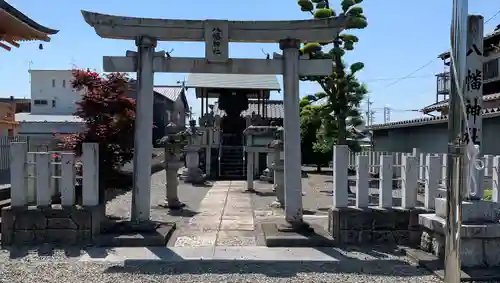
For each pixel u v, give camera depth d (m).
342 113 14.33
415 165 7.54
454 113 4.51
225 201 12.58
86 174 7.39
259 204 11.98
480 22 6.06
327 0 13.91
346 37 13.83
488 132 13.18
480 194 6.52
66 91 31.59
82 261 6.41
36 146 10.91
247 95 29.58
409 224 7.41
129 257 6.61
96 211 7.34
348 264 6.38
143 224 7.69
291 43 7.83
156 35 7.80
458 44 4.45
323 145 16.22
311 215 10.13
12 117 20.08
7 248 7.05
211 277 5.80
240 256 6.70
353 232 7.38
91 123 9.49
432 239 6.67
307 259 6.58
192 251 6.95
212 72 7.89
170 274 5.91
